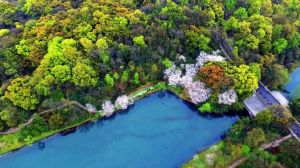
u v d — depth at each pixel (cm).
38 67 11125
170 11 12912
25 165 10256
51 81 10756
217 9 13638
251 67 11712
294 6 15188
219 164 9631
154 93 12025
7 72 11319
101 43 11500
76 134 11000
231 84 11206
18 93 10550
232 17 13375
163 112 11644
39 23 12544
